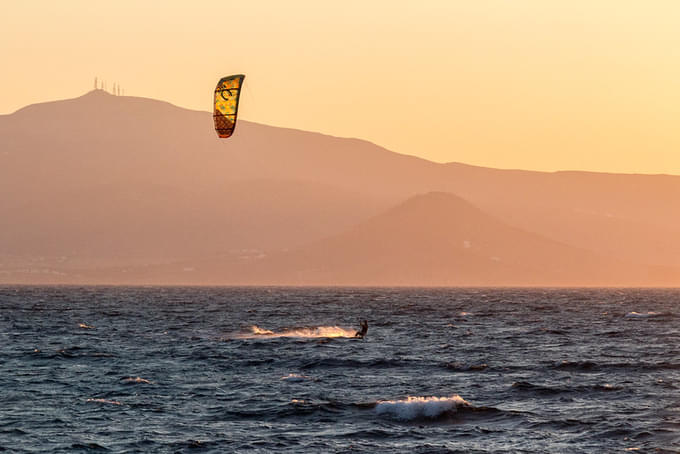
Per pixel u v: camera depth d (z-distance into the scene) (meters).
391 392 167.75
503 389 171.62
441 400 148.25
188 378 187.00
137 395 164.25
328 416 143.75
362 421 140.12
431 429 134.88
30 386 175.38
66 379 185.25
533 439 128.25
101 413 146.88
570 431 132.88
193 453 121.06
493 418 141.88
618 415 143.75
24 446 124.12
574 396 163.00
